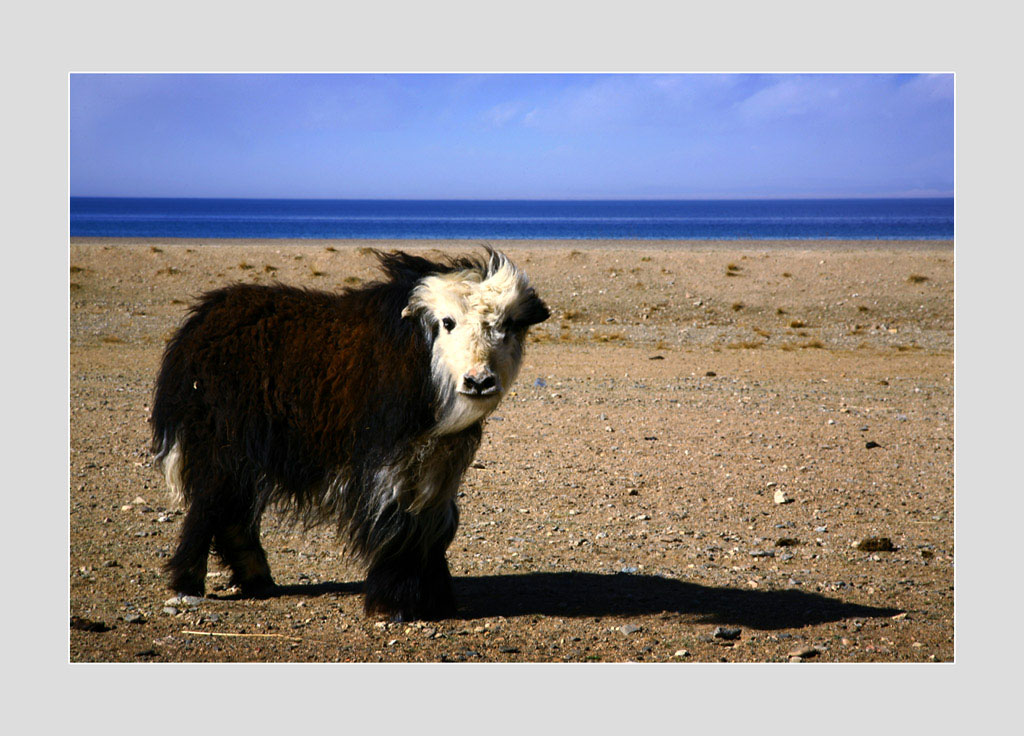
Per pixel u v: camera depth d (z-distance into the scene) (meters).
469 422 5.84
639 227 98.62
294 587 7.21
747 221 123.38
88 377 16.47
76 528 8.43
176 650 5.83
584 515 9.23
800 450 11.98
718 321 25.77
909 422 13.85
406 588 6.39
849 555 8.12
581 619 6.52
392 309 6.09
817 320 26.03
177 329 7.02
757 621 6.50
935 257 33.69
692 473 10.82
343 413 6.15
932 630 6.32
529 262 32.47
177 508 9.12
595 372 18.12
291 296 6.76
